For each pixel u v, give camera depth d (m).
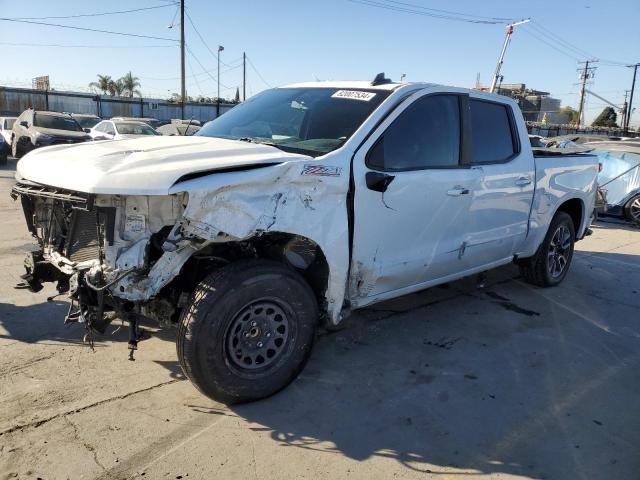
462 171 4.37
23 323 4.35
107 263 3.05
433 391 3.69
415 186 3.93
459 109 4.45
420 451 3.03
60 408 3.22
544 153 5.99
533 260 5.94
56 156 3.50
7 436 2.94
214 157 3.19
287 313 3.39
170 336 4.28
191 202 2.86
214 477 2.72
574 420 3.43
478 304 5.51
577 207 6.38
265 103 4.57
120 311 3.08
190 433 3.06
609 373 4.11
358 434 3.15
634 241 9.58
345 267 3.58
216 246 3.37
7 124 22.30
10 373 3.59
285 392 3.56
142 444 2.94
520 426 3.33
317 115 4.00
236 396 3.28
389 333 4.64
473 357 4.26
